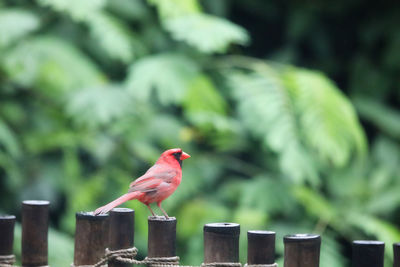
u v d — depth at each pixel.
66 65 11.35
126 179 11.70
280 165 11.16
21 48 11.17
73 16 10.64
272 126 10.94
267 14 13.88
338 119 10.98
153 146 12.27
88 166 12.70
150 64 11.09
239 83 11.48
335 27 13.91
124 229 5.48
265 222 11.56
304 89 11.12
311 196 11.56
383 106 13.17
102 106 10.77
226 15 13.51
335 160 11.09
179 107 13.07
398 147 12.75
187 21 10.60
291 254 5.04
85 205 11.33
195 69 11.39
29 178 11.97
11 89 11.89
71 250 9.91
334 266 10.91
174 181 5.88
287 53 13.65
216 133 12.28
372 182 12.16
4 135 10.56
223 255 5.25
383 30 13.28
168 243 5.39
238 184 12.18
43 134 11.86
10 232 6.03
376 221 11.47
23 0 12.37
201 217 11.61
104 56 12.75
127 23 12.55
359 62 13.53
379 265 5.01
